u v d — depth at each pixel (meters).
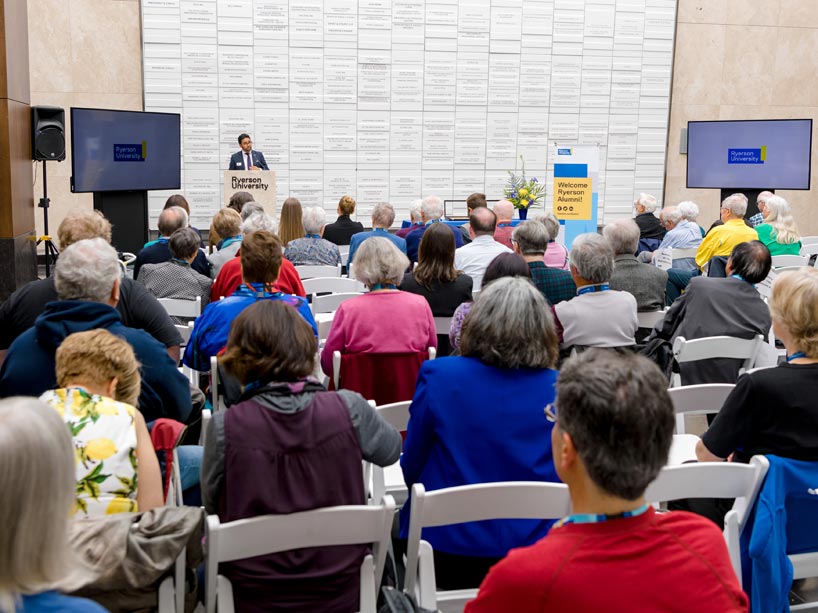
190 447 3.04
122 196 9.35
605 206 13.02
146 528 1.96
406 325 3.61
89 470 2.10
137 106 11.41
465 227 8.55
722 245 6.86
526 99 12.48
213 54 11.42
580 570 1.33
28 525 1.14
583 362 1.45
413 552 2.16
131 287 3.45
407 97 12.13
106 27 11.17
